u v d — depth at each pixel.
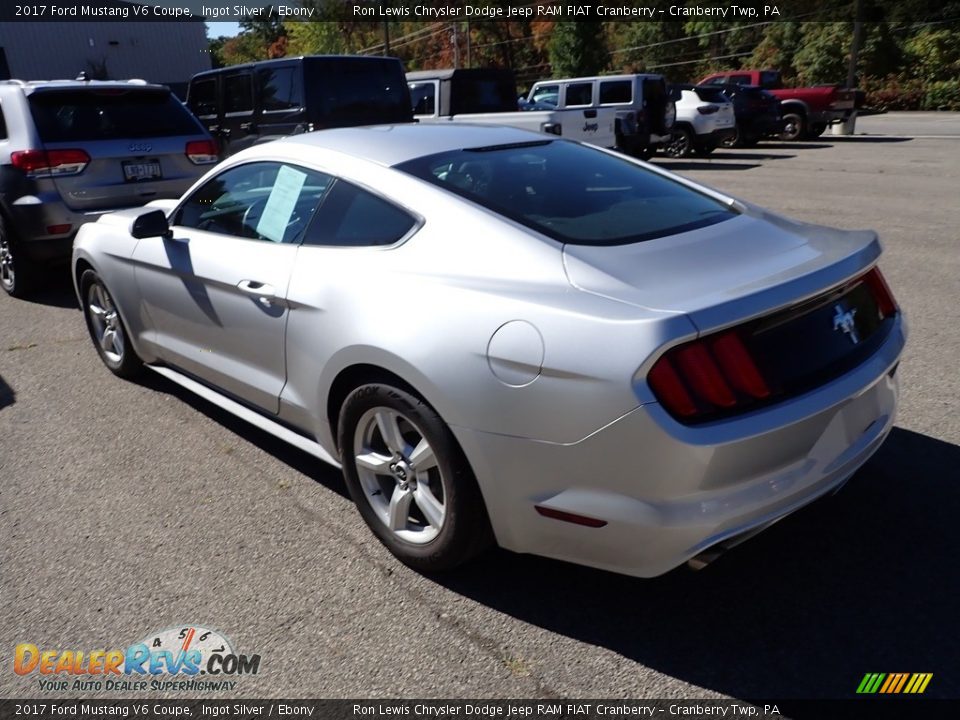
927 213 9.61
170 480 3.79
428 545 2.91
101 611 2.86
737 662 2.50
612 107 15.27
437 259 2.84
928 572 2.86
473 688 2.45
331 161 3.38
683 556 2.36
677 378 2.25
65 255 6.72
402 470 2.94
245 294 3.50
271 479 3.78
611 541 2.41
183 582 3.01
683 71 59.03
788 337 2.46
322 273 3.13
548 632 2.67
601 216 2.97
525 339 2.45
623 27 62.22
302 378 3.26
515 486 2.54
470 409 2.55
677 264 2.63
